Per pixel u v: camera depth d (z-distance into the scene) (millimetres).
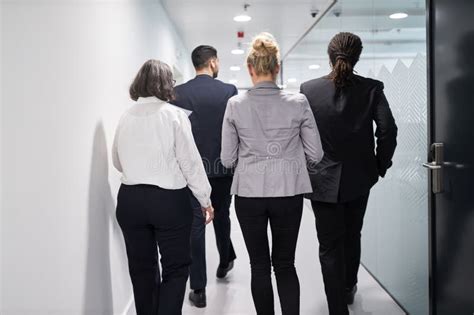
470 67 1532
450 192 1708
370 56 2754
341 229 2064
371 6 2709
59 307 1393
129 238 1827
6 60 1099
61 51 1461
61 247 1416
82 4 1696
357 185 2010
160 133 1737
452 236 1718
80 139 1632
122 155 1771
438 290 1858
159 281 2037
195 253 2492
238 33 5656
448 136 1713
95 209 1800
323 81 2025
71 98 1545
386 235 2635
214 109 2455
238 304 2545
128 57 2586
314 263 3266
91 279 1729
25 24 1204
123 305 2297
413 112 2156
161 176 1736
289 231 1819
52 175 1356
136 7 2857
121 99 2381
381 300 2537
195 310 2469
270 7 4309
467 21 1543
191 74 7832
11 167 1109
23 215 1167
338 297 2066
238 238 4090
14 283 1116
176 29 5395
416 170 2152
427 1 1827
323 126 1991
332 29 3729
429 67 1840
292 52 6539
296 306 1817
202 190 1849
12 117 1120
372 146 2047
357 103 1972
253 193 1762
